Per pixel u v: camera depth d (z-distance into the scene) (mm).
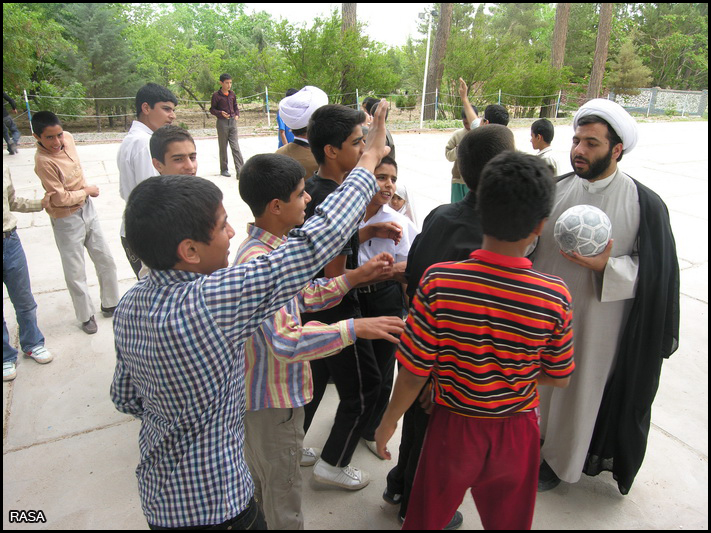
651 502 2242
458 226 1646
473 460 1462
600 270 1903
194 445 1247
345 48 15234
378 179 2156
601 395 2088
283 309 1505
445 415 1490
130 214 1188
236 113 8305
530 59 20359
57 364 3297
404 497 1999
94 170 8703
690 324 3834
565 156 10523
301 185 1621
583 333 2039
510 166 1234
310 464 2455
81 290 3559
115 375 1436
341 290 1755
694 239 5633
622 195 1986
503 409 1412
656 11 35031
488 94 18719
